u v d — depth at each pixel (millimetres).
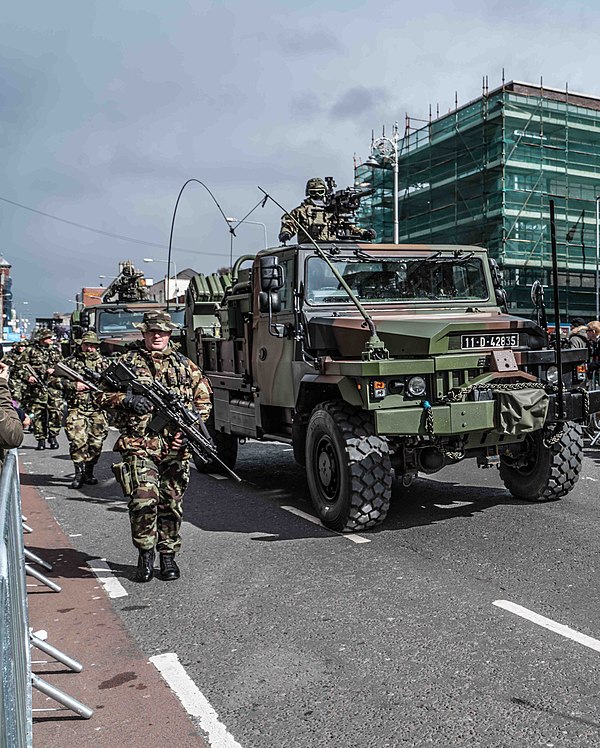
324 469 6473
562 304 39844
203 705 3398
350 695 3439
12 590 2488
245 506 7484
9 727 1956
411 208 45500
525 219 38875
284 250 7211
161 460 5297
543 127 39531
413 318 6602
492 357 6125
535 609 4426
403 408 5887
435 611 4438
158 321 5281
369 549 5770
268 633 4211
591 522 6383
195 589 5035
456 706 3297
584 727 3090
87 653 4039
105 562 5766
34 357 12625
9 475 3090
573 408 6438
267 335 7531
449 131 41688
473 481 8328
